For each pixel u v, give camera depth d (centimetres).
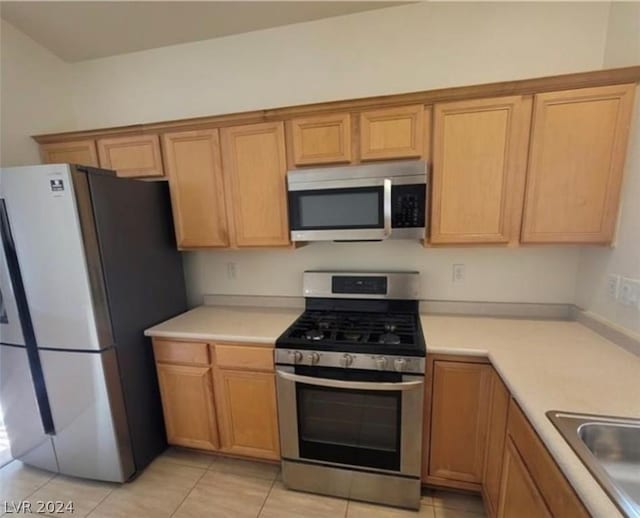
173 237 220
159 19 196
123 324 184
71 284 167
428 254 203
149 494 182
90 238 165
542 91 147
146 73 228
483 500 159
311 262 222
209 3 183
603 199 150
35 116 219
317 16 193
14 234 167
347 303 213
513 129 153
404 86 191
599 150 147
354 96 198
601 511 69
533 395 111
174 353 194
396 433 161
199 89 221
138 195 193
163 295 214
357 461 168
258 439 189
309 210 179
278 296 232
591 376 123
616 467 95
